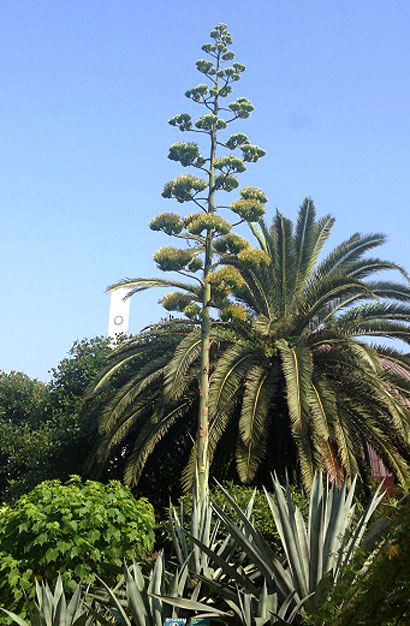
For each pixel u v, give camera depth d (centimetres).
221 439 1847
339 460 1662
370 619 620
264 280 1970
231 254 1459
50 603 900
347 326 1903
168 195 1446
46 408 2389
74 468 2092
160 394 1816
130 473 1712
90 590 1022
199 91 1524
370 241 1973
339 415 1694
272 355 1816
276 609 822
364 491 1730
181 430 1969
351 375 1817
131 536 1080
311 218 2048
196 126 1492
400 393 1828
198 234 1394
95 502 1102
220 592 884
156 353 2016
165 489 2075
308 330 1930
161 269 1395
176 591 901
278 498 884
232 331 1923
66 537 1041
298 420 1554
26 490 2086
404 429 1655
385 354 1870
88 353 2425
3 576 1026
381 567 613
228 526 887
